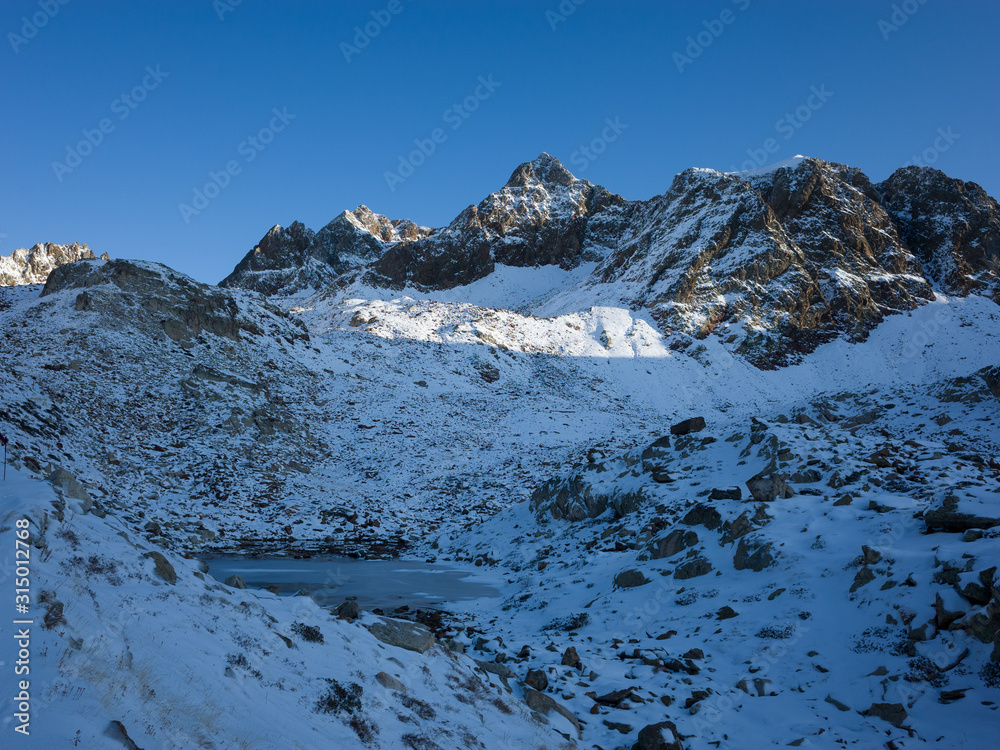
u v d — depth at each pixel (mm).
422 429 43156
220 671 5473
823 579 11531
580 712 8508
